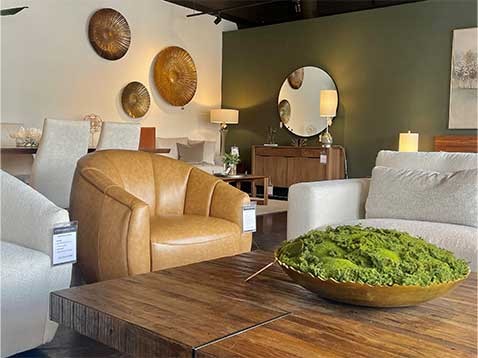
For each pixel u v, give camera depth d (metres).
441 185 2.75
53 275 1.93
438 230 2.46
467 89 5.97
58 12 6.11
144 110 7.17
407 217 2.79
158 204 2.98
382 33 6.63
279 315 1.25
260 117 7.96
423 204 2.74
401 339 1.11
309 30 7.32
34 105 5.94
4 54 5.64
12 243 2.04
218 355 1.02
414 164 3.11
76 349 2.06
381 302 1.26
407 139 5.79
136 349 1.18
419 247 1.38
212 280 1.58
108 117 6.73
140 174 2.98
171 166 3.10
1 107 5.66
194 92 7.88
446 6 6.09
